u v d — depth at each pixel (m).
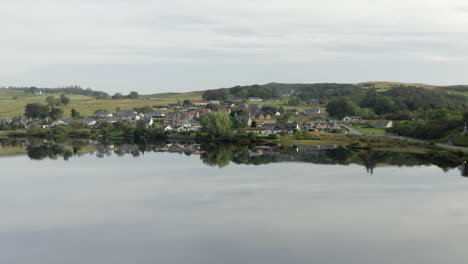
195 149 154.38
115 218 61.25
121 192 77.50
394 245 49.94
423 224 57.44
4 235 54.62
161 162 116.75
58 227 57.53
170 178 91.12
